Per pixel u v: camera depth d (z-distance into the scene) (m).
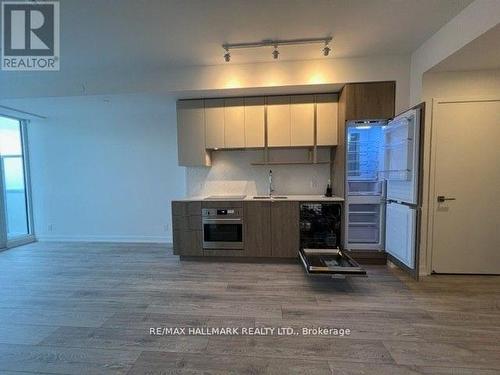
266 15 2.20
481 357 1.63
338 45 2.74
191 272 3.09
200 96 3.43
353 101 3.05
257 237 3.35
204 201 3.39
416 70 2.86
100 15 2.16
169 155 4.33
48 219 4.58
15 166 4.44
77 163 4.48
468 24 2.11
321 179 3.87
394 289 2.58
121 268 3.24
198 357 1.66
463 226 2.87
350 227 3.44
